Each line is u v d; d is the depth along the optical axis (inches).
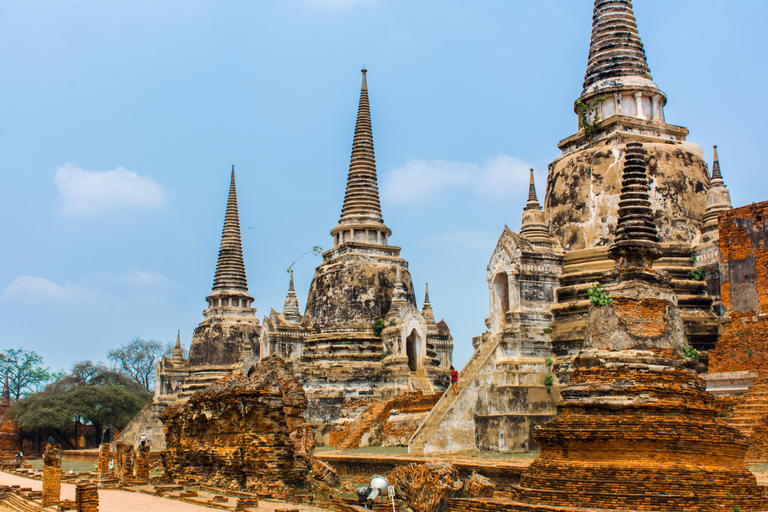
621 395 820.0
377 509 1007.6
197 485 1451.8
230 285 3120.1
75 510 1148.5
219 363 2974.9
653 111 1668.3
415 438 1423.5
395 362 2148.1
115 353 4724.4
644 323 874.8
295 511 1010.7
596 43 1739.7
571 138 1718.8
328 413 2126.0
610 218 1537.9
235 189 3280.0
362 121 2554.1
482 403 1455.5
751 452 1106.7
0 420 3302.2
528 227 1622.8
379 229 2434.8
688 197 1542.8
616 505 761.0
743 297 1275.8
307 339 2321.6
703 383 858.8
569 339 1473.9
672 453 780.6
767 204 1256.8
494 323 1588.3
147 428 3016.7
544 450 856.9
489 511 834.2
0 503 1455.5
